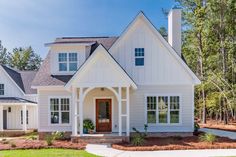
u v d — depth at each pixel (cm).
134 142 1994
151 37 2419
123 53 2420
